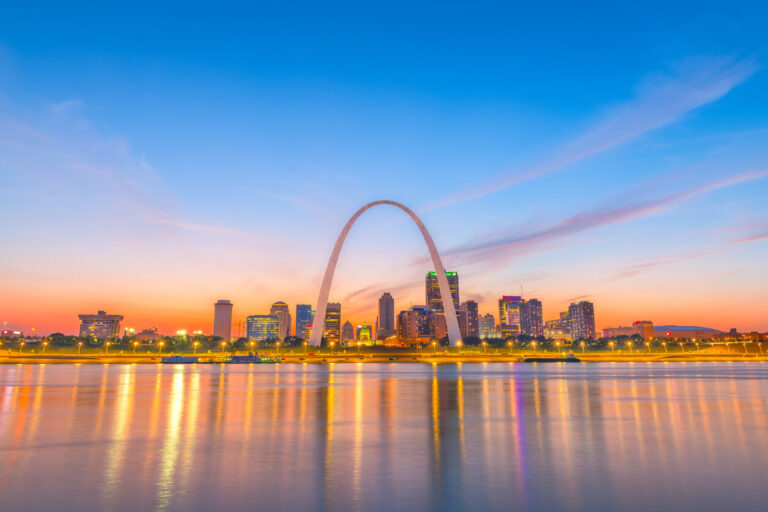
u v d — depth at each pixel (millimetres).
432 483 12211
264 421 22844
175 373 77250
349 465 14078
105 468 13680
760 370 88062
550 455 15344
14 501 10719
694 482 12219
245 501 10773
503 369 95812
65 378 60875
